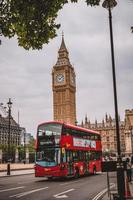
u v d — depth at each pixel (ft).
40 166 93.35
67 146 94.89
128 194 52.90
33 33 45.60
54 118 583.99
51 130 94.17
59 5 43.14
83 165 107.24
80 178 107.04
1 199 52.11
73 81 610.65
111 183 85.61
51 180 98.37
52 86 595.06
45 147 93.97
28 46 46.85
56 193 61.62
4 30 44.70
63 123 94.79
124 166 48.42
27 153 249.34
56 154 92.27
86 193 61.87
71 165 96.94
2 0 42.78
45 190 67.10
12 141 553.23
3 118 542.98
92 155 118.01
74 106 611.06
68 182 90.02
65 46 607.37
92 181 93.40
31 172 149.59
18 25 45.29
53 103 589.32
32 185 79.56
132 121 377.09
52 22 45.42
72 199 53.01
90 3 40.60
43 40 46.16
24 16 43.62
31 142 482.69
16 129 568.82
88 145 114.52
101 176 117.91
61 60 598.34
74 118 606.55
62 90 586.86
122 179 46.19
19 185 79.30
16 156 258.57
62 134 93.35
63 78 586.86
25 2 42.14
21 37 46.29
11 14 43.78
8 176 119.85
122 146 620.49
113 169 47.98
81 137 108.17
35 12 43.37
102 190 67.31
